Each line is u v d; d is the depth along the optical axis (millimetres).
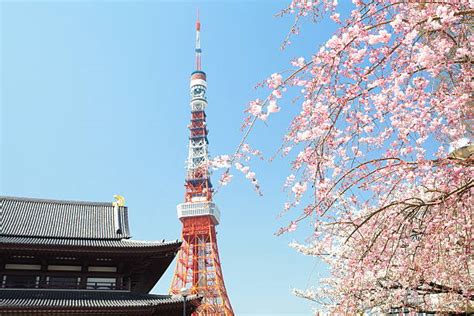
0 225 27859
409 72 6621
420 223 8211
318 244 12094
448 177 7672
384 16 6805
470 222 7859
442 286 9938
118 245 24266
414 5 6590
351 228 10422
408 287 9719
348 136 7332
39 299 21547
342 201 9008
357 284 10891
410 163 6945
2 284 23125
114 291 23953
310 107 6922
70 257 24094
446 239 8766
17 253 23219
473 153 7125
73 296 22672
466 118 7531
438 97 7230
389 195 8078
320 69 6633
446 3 6090
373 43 6359
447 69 6883
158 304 21984
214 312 67500
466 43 6516
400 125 7434
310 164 7051
